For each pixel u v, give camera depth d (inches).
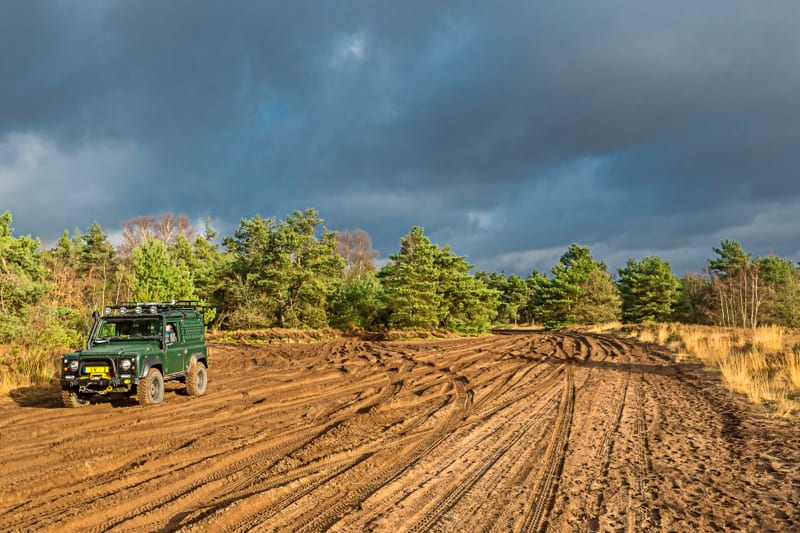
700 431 354.0
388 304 1758.1
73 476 272.7
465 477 270.4
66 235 2148.1
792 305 2340.1
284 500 238.4
